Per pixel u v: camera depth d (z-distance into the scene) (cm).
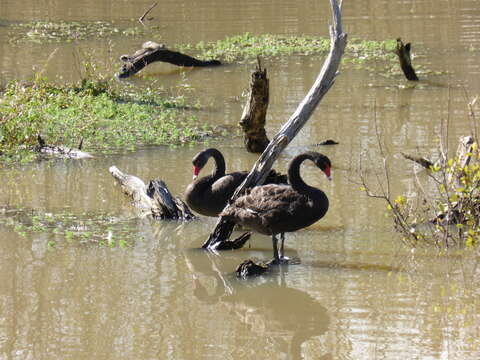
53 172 1605
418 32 3259
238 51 2980
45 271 1104
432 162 1592
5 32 3375
